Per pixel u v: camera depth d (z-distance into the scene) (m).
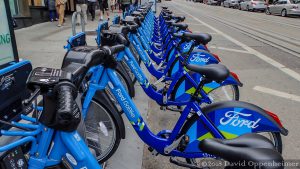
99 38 3.80
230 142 1.23
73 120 1.30
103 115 2.78
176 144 2.66
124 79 3.56
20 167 1.76
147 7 8.64
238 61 7.54
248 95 5.16
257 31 13.23
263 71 6.65
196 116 2.64
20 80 2.31
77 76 1.54
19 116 2.33
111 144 2.84
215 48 9.14
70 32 10.13
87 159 1.44
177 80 3.76
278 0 23.56
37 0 12.32
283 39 11.05
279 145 2.67
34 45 7.89
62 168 1.60
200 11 26.28
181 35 4.19
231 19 18.84
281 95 5.18
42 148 1.61
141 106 4.55
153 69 4.52
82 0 11.62
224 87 4.83
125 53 3.65
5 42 4.55
